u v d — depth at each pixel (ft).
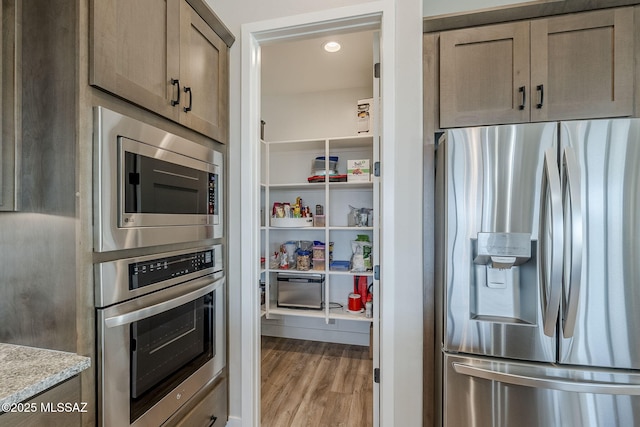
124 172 3.51
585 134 3.84
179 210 4.44
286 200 10.62
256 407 5.78
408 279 4.97
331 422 6.33
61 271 3.16
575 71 4.44
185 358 4.60
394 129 5.01
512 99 4.63
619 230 3.75
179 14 4.49
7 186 3.16
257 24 5.57
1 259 3.34
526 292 4.16
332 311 9.40
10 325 3.33
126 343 3.55
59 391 2.90
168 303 4.10
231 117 5.80
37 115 3.19
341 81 9.84
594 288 3.78
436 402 4.76
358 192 10.14
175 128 4.51
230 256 5.79
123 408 3.50
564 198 3.84
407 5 4.99
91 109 3.20
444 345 4.31
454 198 4.21
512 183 4.02
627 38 4.29
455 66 4.83
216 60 5.42
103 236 3.26
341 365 8.75
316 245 9.64
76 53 3.09
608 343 3.76
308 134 10.60
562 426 3.82
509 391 4.00
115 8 3.44
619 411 3.72
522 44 4.60
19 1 3.21
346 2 5.17
